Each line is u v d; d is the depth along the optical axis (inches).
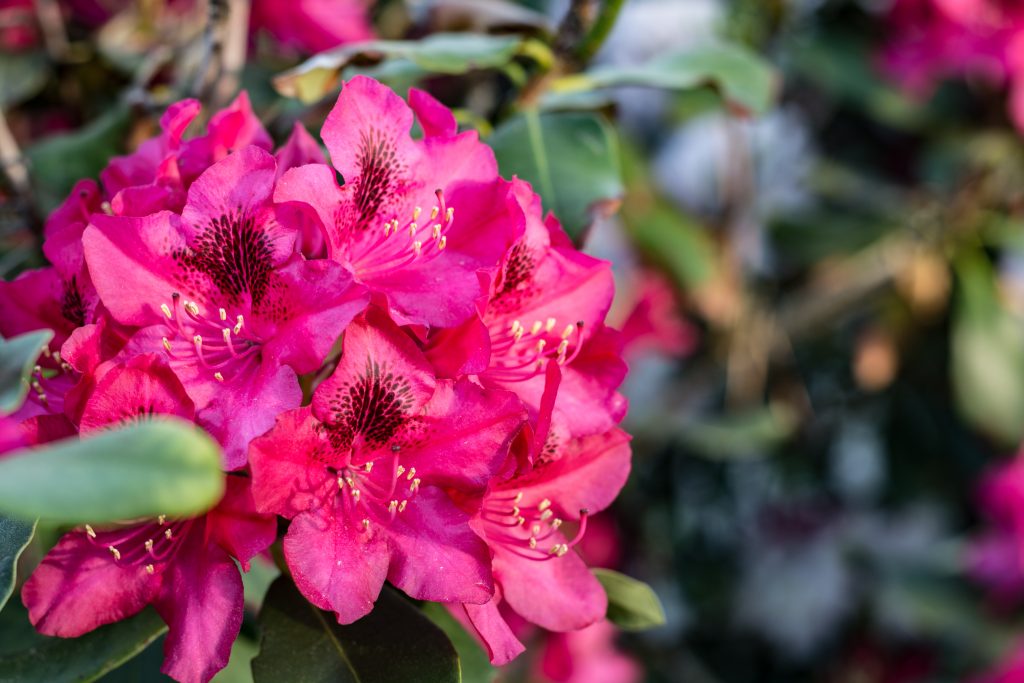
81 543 19.1
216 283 19.1
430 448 19.1
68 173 25.1
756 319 42.4
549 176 23.7
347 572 18.6
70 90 29.8
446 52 24.1
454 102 31.2
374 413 18.8
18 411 19.5
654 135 43.2
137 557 19.0
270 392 18.5
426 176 20.0
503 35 25.4
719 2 40.8
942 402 45.6
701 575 45.6
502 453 18.9
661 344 38.7
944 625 46.0
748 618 46.4
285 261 18.8
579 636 33.6
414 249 19.6
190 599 18.8
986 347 40.9
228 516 18.6
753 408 41.6
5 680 19.9
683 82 25.7
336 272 18.7
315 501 18.7
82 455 15.4
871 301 43.6
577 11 24.7
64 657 20.1
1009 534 43.6
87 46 29.4
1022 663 41.6
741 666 46.5
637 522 42.8
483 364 19.0
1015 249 41.9
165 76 28.9
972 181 41.8
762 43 41.0
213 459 15.6
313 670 19.7
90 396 18.4
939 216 42.4
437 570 18.8
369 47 23.5
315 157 20.4
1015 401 40.4
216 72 24.6
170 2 31.4
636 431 40.4
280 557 20.2
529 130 24.1
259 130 20.7
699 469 45.5
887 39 41.4
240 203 19.0
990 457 46.0
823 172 44.0
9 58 29.2
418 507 19.0
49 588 19.0
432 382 18.9
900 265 42.9
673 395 41.3
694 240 38.1
